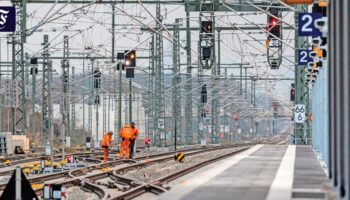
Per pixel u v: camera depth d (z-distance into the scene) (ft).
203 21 313.73
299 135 372.38
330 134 112.27
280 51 340.18
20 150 394.32
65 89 356.79
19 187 96.48
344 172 91.71
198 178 150.10
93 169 258.37
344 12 89.92
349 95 86.28
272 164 200.44
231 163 205.46
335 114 104.53
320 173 163.94
